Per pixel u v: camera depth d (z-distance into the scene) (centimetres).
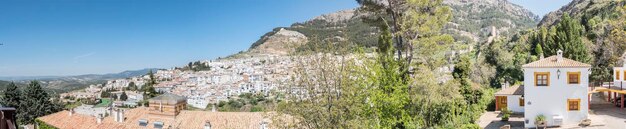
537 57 7112
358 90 2711
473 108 4591
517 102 4800
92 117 5128
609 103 4734
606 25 7481
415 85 3509
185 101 4816
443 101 3600
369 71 3272
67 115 5519
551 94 3691
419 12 3994
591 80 6222
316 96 2472
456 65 5131
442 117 3691
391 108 3334
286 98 2523
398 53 4000
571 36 6638
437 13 4019
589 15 9719
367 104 3019
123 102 14650
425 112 3584
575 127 3566
